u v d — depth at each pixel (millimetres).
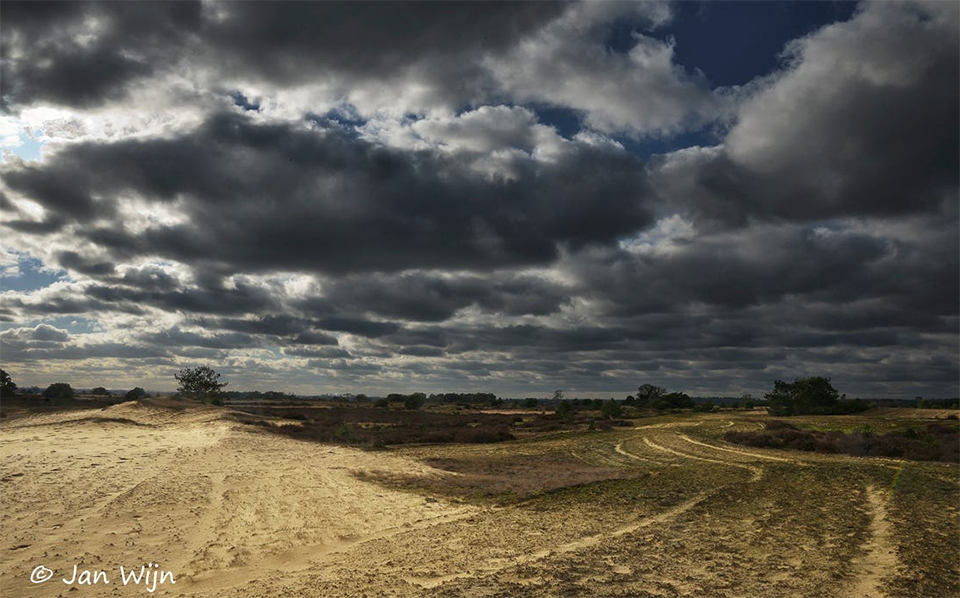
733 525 16938
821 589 11234
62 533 14094
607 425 66125
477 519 18141
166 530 14891
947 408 84750
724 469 30406
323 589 10945
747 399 113875
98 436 36344
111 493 18781
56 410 54219
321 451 36781
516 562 12969
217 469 25500
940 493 21312
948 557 13422
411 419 72875
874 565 12891
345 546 14664
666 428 61438
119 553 12805
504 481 26531
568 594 10766
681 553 13805
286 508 18500
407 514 18703
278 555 13453
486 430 55750
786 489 22781
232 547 13781
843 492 21719
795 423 60875
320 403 118125
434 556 13516
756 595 10867
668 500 21141
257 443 37188
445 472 30031
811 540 15031
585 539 15320
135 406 52844
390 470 29312
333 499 20422
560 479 27141
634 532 16156
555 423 71938
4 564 11812
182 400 58531
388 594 10633
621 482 25969
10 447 28594
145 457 27484
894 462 33000
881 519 17297
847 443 40938
